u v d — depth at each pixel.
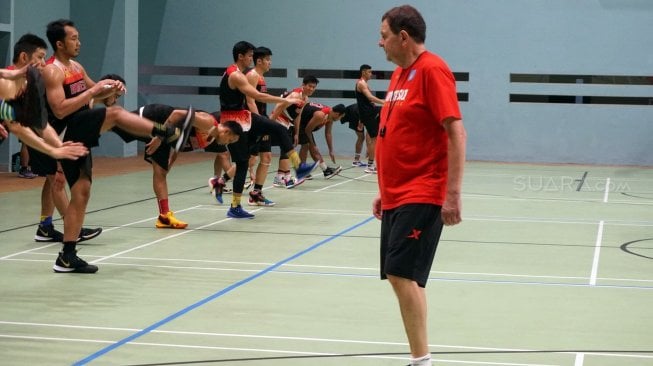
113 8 19.42
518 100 20.38
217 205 12.42
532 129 20.34
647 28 19.66
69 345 5.51
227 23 21.34
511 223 11.18
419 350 4.66
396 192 4.67
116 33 19.42
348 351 5.45
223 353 5.36
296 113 15.00
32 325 6.01
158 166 10.17
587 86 20.02
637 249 9.37
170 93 21.69
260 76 12.95
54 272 7.75
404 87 4.67
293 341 5.66
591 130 20.08
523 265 8.42
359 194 13.97
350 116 18.72
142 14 21.62
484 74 20.47
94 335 5.76
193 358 5.24
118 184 14.74
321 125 16.42
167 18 21.56
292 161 11.59
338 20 20.95
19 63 7.62
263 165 12.31
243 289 7.20
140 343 5.57
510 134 20.45
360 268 8.12
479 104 20.55
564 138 20.22
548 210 12.49
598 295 7.16
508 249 9.30
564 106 20.16
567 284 7.57
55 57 8.02
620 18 19.75
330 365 5.14
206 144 10.21
